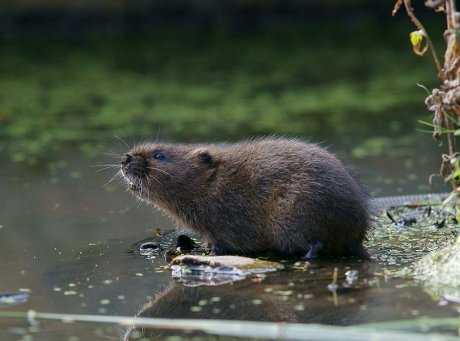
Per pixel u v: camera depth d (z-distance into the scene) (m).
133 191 11.93
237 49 28.61
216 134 18.75
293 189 10.70
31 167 16.78
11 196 14.66
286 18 32.25
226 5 31.67
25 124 20.48
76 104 22.27
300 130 19.31
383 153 17.28
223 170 11.35
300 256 10.79
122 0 30.81
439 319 7.96
